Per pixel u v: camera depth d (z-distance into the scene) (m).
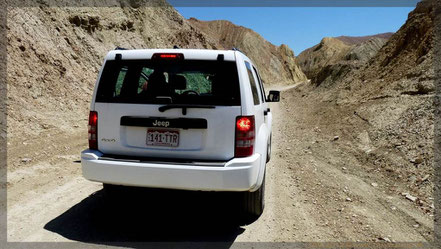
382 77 16.58
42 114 9.42
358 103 14.61
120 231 3.74
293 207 4.66
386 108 11.10
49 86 11.12
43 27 13.56
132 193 4.57
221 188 3.36
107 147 3.69
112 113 3.65
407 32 17.28
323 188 5.57
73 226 3.80
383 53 19.77
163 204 4.56
